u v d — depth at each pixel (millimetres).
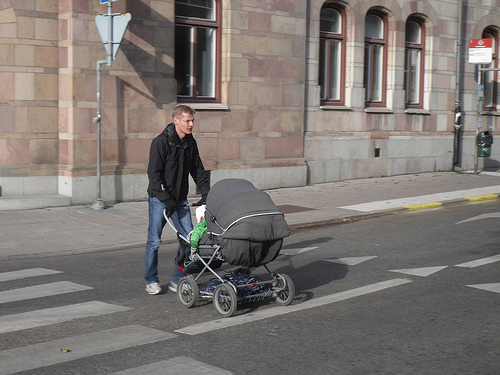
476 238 10164
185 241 6508
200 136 14703
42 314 5996
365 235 10602
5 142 12547
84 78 12742
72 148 12727
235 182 6195
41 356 4824
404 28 19438
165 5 13750
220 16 15148
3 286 7148
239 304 6371
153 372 4488
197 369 4551
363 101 18375
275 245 6039
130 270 8039
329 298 6621
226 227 5820
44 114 12852
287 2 16078
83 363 4668
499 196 15805
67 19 12594
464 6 21594
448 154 21125
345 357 4812
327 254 9062
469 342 5164
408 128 19844
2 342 5164
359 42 18094
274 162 16047
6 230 10547
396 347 5043
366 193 15656
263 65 15758
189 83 14828
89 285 7219
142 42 13477
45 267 8211
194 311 6148
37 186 12906
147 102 13656
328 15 17734
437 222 11883
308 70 16953
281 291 6402
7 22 12320
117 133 13281
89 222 11336
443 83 20891
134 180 13500
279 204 13828
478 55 19734
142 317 5922
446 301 6449
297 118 16578
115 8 13039
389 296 6680
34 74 12648
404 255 8914
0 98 12414
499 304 6328
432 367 4602
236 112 15328
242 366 4613
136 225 11164
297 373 4480
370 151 18562
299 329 5531
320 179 17344
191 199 14328
